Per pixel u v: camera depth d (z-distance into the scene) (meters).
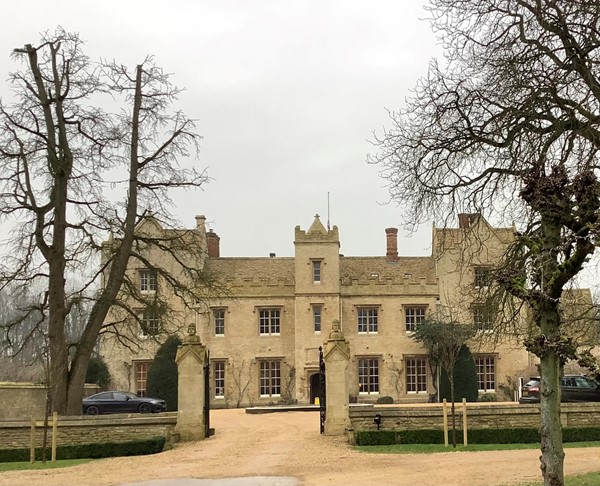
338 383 25.16
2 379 54.38
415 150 19.30
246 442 24.28
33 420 22.20
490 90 17.73
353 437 22.91
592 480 15.19
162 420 24.75
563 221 11.12
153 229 49.59
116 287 30.11
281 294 49.97
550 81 16.11
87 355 29.19
